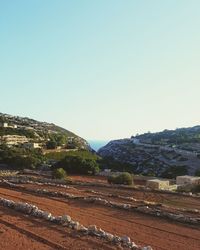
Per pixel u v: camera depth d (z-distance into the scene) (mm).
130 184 56750
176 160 133750
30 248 16828
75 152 133125
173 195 41344
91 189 46594
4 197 33562
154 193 43000
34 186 45438
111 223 23594
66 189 43344
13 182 49562
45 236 18562
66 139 176125
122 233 21172
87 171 81375
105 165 110312
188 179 59969
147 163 132875
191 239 20516
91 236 18672
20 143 137750
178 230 22406
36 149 127438
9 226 20641
